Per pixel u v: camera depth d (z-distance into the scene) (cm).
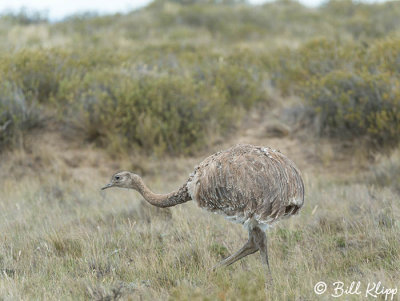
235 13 8212
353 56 4250
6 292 1744
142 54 5469
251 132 3994
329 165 3531
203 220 2441
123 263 2031
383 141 3519
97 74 4084
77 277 1925
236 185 1778
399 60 3903
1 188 3284
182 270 1986
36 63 4119
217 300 1611
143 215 2597
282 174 1792
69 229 2448
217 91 4050
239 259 1933
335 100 3716
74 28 7512
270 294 1706
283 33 7375
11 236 2339
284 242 2200
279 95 4438
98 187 3234
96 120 3806
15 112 3706
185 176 3434
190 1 9844
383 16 7644
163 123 3788
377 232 2122
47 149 3666
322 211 2478
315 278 1834
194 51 5950
